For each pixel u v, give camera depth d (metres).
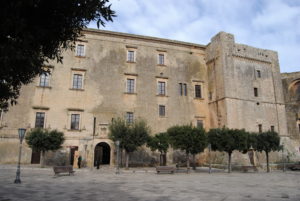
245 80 36.88
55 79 32.03
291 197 11.73
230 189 14.30
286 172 28.73
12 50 4.85
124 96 34.06
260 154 34.31
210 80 38.53
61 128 30.81
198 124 36.72
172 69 37.59
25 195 11.59
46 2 5.44
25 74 6.39
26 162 29.31
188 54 39.47
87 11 5.70
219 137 26.89
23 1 4.98
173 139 26.39
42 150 26.83
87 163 30.56
